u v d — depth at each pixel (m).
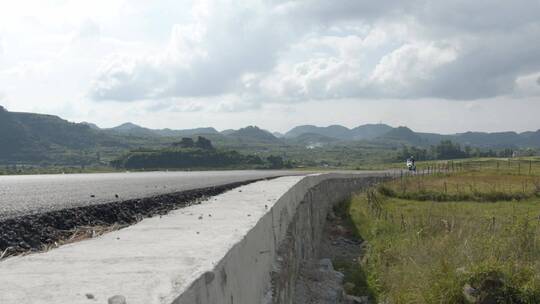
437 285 10.62
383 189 36.00
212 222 5.18
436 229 18.59
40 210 7.71
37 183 19.64
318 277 11.83
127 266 3.12
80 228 7.16
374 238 19.06
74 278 2.84
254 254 4.70
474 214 24.53
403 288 11.66
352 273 14.31
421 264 13.04
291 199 10.11
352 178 35.06
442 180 44.38
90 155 157.75
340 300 10.83
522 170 59.88
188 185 17.28
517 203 31.58
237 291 3.75
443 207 29.11
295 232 10.05
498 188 35.88
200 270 2.97
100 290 2.59
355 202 28.78
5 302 2.39
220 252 3.48
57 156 149.00
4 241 5.41
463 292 10.33
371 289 12.66
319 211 19.94
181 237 4.21
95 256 3.44
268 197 8.39
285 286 7.02
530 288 10.03
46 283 2.73
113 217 8.46
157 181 21.27
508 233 15.25
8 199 10.65
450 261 12.16
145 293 2.53
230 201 7.83
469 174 52.00
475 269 10.54
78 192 13.22
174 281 2.73
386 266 14.50
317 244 17.56
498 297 10.07
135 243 3.94
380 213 24.47
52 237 6.30
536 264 11.84
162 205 10.40
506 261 11.54
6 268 3.09
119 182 20.39
